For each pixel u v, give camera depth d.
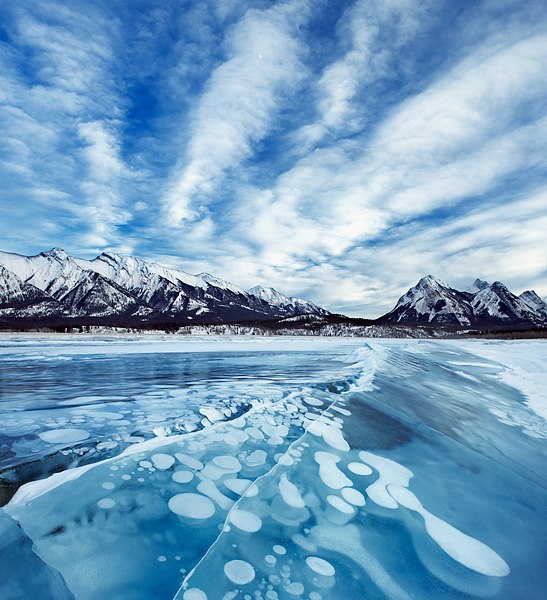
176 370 8.84
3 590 1.54
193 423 3.69
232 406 4.45
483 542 2.33
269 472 2.68
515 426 5.09
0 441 3.08
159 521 2.06
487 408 5.85
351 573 1.91
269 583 1.78
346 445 3.31
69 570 1.69
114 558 1.78
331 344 25.98
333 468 2.88
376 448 3.38
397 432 3.87
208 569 1.80
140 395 5.22
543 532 2.55
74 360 11.72
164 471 2.57
